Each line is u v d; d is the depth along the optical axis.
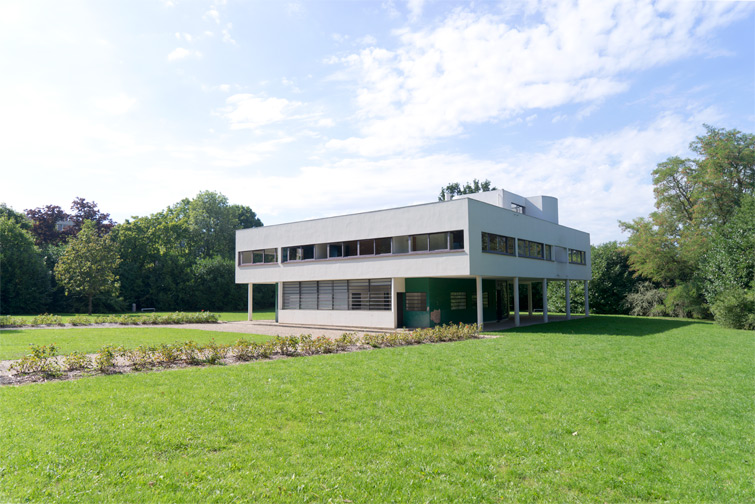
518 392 8.55
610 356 13.21
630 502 4.54
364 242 26.36
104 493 4.36
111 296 44.81
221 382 8.91
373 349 14.45
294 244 29.53
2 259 40.06
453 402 7.79
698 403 8.05
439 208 22.67
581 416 7.14
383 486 4.68
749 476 5.09
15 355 12.43
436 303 25.30
